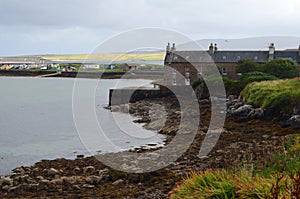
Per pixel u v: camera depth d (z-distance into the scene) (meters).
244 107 30.05
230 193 6.91
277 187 6.01
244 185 6.77
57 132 29.56
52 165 18.50
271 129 24.14
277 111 26.59
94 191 13.73
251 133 23.69
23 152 22.39
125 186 14.12
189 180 7.72
